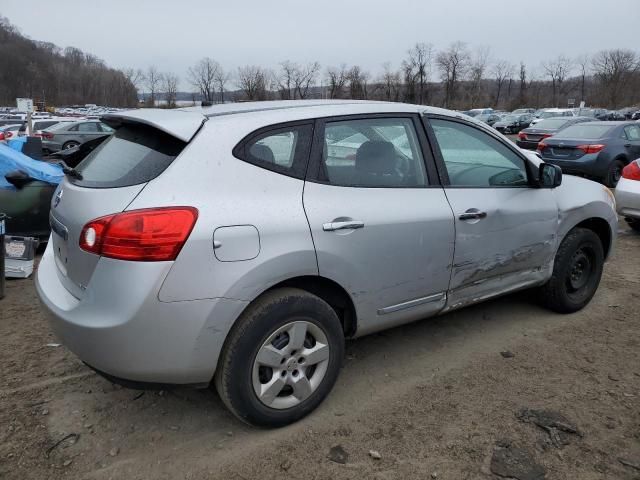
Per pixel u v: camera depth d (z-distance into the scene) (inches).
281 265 101.8
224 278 96.3
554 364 138.3
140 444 107.2
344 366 137.4
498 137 146.9
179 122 102.6
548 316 168.1
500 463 101.3
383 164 122.0
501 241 140.9
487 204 136.6
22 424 112.6
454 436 109.2
